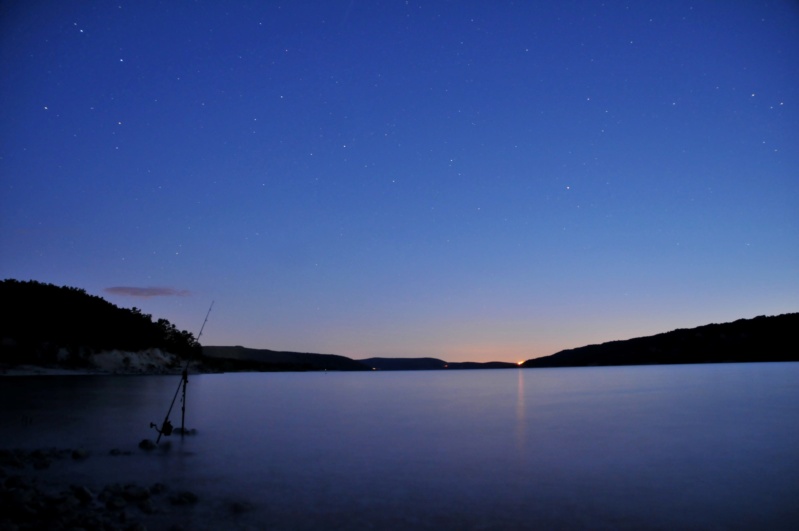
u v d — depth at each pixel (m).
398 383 66.25
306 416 23.67
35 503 8.12
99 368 68.25
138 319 88.62
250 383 64.62
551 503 9.16
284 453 13.93
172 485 10.22
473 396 37.19
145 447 14.12
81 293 81.50
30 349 62.91
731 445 14.59
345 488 10.20
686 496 9.48
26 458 12.23
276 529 7.71
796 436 15.88
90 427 17.83
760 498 9.30
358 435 17.33
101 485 10.00
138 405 26.09
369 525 7.93
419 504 9.10
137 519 7.97
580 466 12.20
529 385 52.69
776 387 36.88
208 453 13.76
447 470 11.87
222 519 8.11
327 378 94.19
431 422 21.14
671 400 29.17
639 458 13.01
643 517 8.32
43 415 21.17
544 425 19.67
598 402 29.44
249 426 19.69
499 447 14.92
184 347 103.75
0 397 29.98
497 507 8.95
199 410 26.12
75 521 7.43
